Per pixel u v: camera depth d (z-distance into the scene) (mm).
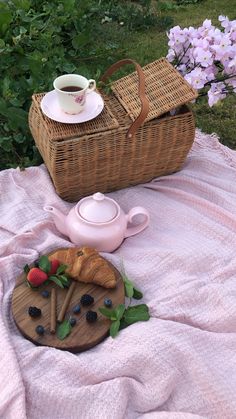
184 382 1192
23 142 1770
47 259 1322
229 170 1716
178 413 1144
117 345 1216
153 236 1487
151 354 1180
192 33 1621
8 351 1167
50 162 1468
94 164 1490
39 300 1286
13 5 2045
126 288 1321
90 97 1521
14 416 1105
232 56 1559
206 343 1244
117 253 1443
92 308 1280
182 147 1588
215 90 1589
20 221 1469
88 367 1173
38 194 1564
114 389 1150
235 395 1170
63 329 1229
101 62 2172
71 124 1451
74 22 2172
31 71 1903
